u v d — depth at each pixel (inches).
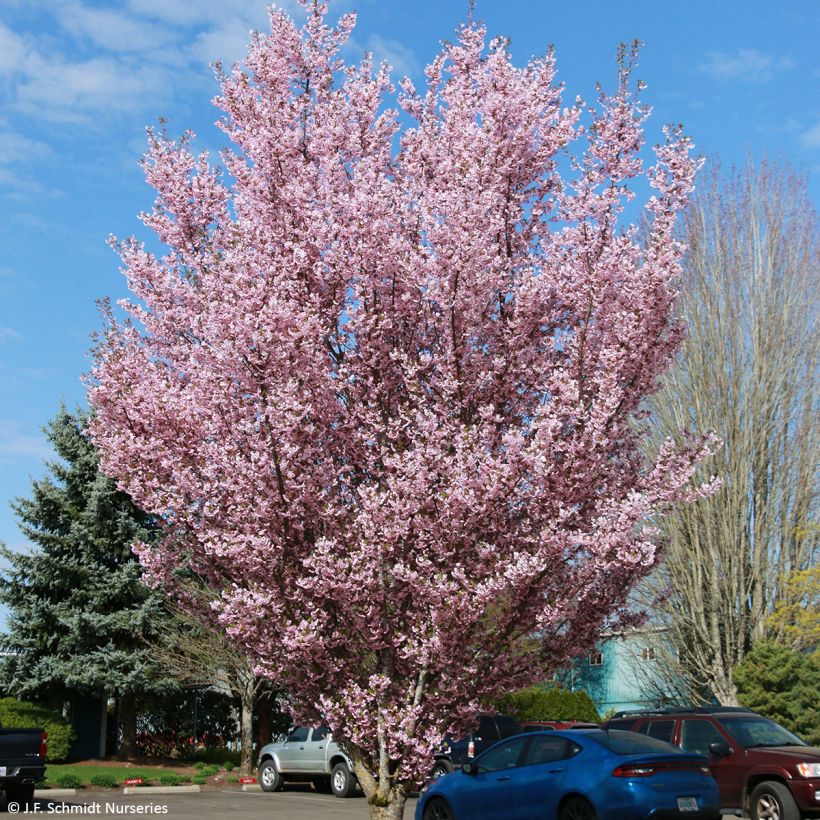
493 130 410.6
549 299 408.2
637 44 410.9
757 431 1127.0
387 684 346.3
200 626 1008.2
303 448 357.1
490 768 494.6
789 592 1073.5
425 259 370.0
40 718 1055.0
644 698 1221.7
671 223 393.7
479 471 346.0
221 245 439.2
